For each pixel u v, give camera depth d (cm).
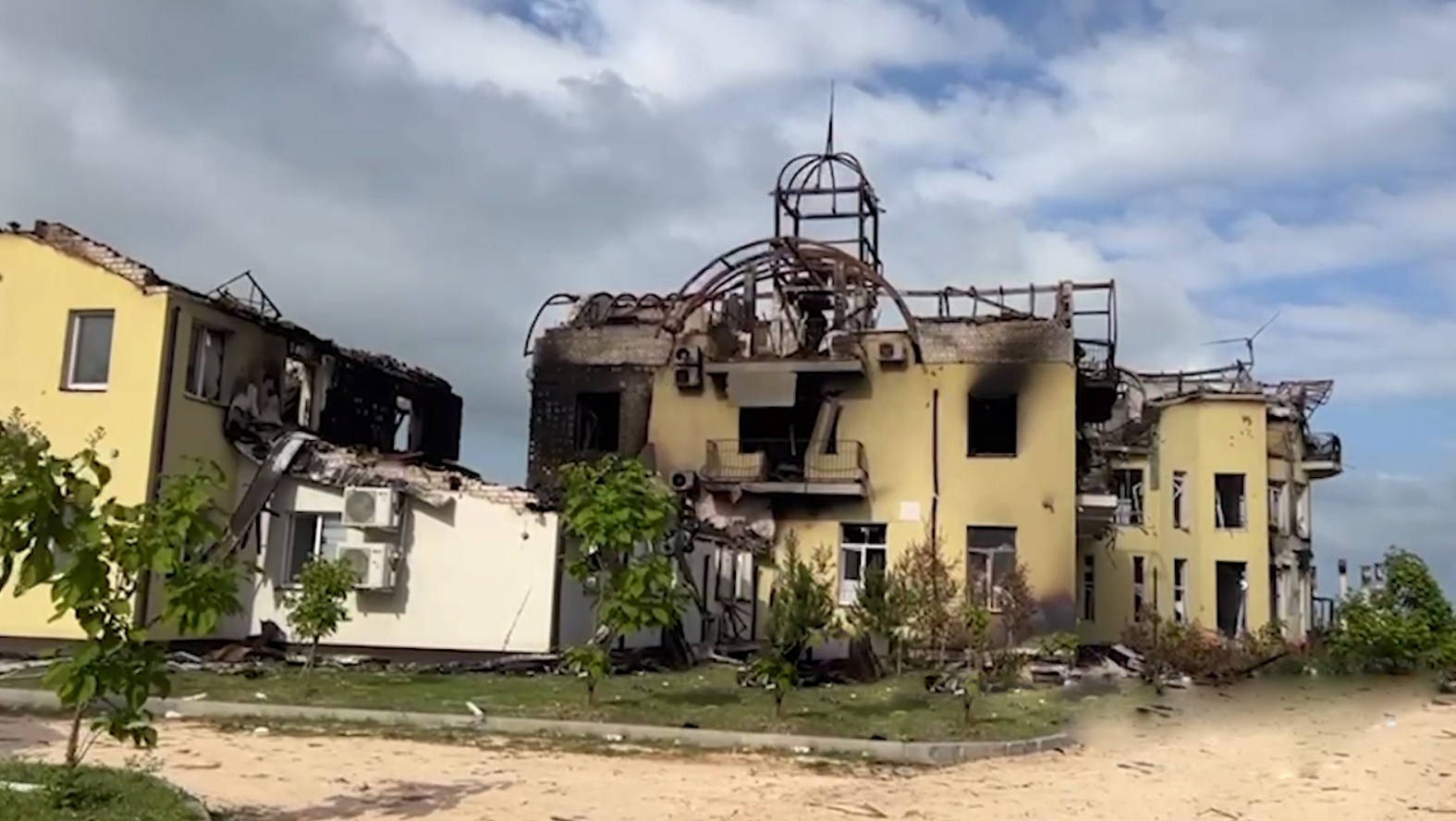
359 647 2212
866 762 1395
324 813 964
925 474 3180
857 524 3225
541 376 3481
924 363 3231
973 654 2448
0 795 848
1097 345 3322
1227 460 4247
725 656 2677
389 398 2961
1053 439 3128
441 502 2211
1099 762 1491
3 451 800
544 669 2116
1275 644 3312
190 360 2234
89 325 2219
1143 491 4431
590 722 1506
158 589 1995
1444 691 2616
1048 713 1930
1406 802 1272
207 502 892
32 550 797
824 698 1930
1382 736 1844
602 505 1708
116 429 2136
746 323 3434
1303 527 4531
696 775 1243
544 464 3428
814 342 3481
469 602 2189
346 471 2269
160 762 1140
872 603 2439
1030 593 2862
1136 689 2503
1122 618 4262
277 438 2333
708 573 2880
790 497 3250
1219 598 4241
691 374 3338
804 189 3572
